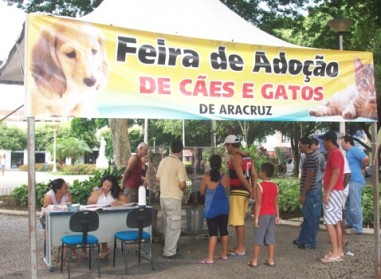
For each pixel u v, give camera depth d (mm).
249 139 33062
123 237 5984
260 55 5258
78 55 4398
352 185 8219
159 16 5590
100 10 5582
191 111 4902
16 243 7973
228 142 6855
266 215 6297
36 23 4211
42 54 4227
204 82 4980
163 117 4773
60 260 6586
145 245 7512
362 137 23953
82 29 4438
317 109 5523
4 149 57656
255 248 6289
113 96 4551
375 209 5770
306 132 30578
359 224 8281
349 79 5738
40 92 4195
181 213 7578
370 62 5875
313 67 5531
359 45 15219
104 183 6945
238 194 6887
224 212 6539
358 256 6832
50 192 6766
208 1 6367
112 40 4582
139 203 6371
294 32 14906
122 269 6242
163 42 4816
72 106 4340
